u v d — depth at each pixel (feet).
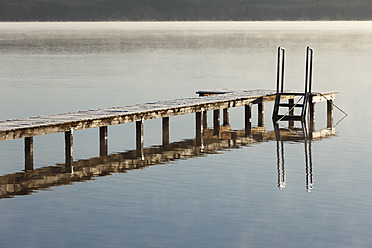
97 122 95.30
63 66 262.88
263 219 67.21
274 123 128.06
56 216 68.23
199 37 563.89
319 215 68.49
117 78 213.66
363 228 64.64
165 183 81.35
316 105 148.97
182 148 103.91
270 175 85.76
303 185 80.48
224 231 63.82
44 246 59.93
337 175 85.61
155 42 472.85
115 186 79.97
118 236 62.39
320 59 284.41
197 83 196.44
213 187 79.46
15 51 364.17
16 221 66.64
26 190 78.33
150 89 181.27
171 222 66.28
